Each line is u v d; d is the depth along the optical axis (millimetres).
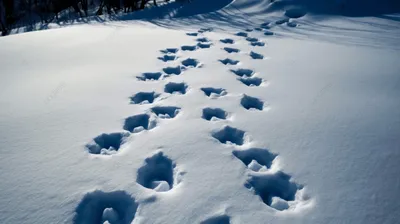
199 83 3822
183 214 1729
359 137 2598
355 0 9805
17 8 16219
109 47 5562
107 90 3494
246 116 2975
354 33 7348
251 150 2420
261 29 8219
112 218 1740
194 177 2051
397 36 6934
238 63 4840
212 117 2945
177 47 5750
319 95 3537
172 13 11812
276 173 2146
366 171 2152
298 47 6000
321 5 9797
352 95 3529
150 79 4055
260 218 1724
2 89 3436
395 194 1929
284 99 3416
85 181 1967
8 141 2383
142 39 6371
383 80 4016
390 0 9781
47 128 2604
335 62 4902
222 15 10375
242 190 1943
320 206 1833
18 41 5898
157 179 2141
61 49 5328
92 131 2588
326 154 2354
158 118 2871
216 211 1761
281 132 2676
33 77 3881
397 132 2684
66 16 15922
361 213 1774
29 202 1782
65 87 3539
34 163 2129
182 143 2443
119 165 2148
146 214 1724
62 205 1769
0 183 1922
